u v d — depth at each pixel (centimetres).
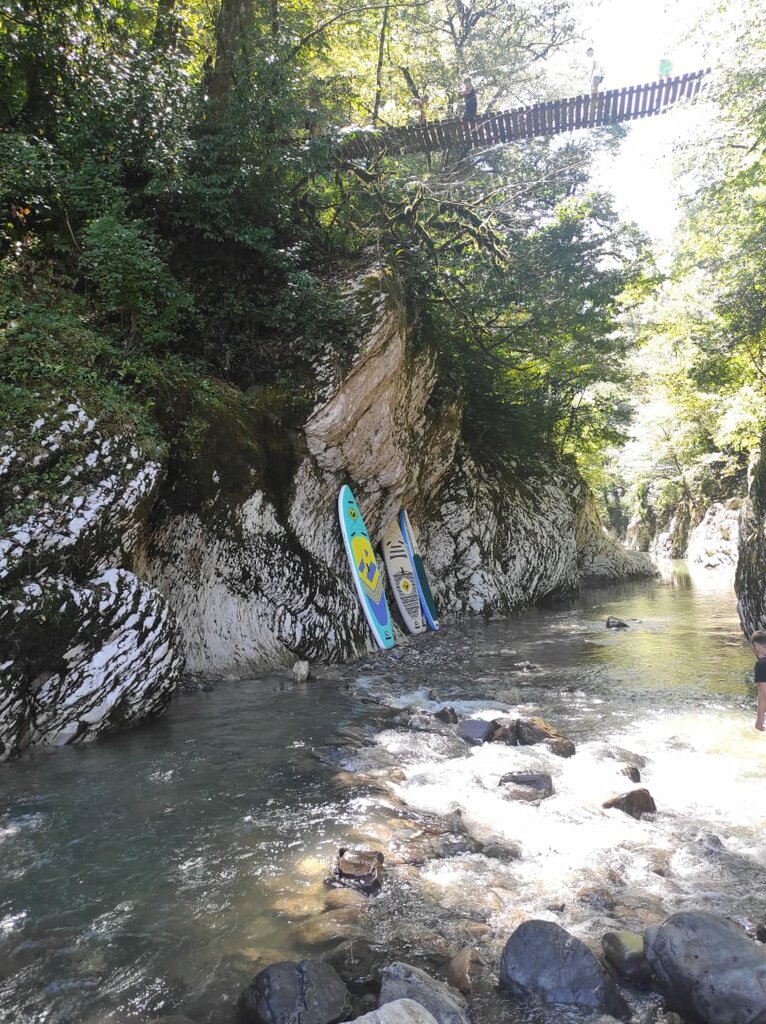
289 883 407
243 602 999
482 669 1088
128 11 1081
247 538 1000
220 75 1237
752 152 1514
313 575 1117
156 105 1002
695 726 742
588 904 385
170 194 1024
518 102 2200
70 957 336
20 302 767
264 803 523
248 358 1103
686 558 4266
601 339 2111
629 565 3000
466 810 519
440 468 1653
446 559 1766
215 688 907
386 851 448
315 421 1102
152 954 339
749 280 1672
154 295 912
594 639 1387
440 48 2189
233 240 1102
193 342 1039
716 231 1738
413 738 686
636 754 636
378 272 1210
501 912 378
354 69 1670
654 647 1270
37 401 682
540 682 987
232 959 336
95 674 661
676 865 434
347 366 1113
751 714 788
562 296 1889
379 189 1405
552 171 2030
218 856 439
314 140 1138
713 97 1420
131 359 852
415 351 1335
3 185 834
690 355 2095
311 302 1092
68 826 482
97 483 691
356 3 1538
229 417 984
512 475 2123
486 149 1986
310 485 1127
